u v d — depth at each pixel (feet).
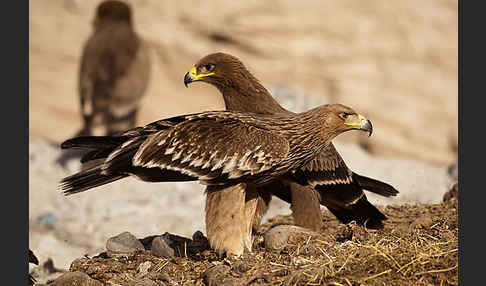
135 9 99.55
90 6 100.53
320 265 25.90
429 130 97.96
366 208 34.78
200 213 49.34
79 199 52.60
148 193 53.98
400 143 95.86
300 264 26.78
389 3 103.91
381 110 97.71
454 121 99.09
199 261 29.86
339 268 25.63
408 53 101.86
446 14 105.81
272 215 47.57
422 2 105.70
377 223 34.53
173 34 99.09
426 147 96.84
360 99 98.07
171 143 29.25
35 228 46.85
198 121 29.86
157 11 99.76
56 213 49.62
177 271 28.84
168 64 98.84
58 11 100.63
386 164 61.57
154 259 30.35
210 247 31.86
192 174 29.30
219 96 98.89
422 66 101.55
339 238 31.17
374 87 99.30
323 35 100.37
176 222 47.67
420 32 103.24
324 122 30.32
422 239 28.66
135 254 31.19
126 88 62.75
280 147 29.73
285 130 30.37
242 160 29.35
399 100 98.58
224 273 26.78
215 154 29.30
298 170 33.71
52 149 62.49
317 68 99.30
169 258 30.48
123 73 62.34
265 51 98.99
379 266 25.45
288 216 38.78
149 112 95.66
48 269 38.50
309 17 100.42
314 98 62.39
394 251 26.53
